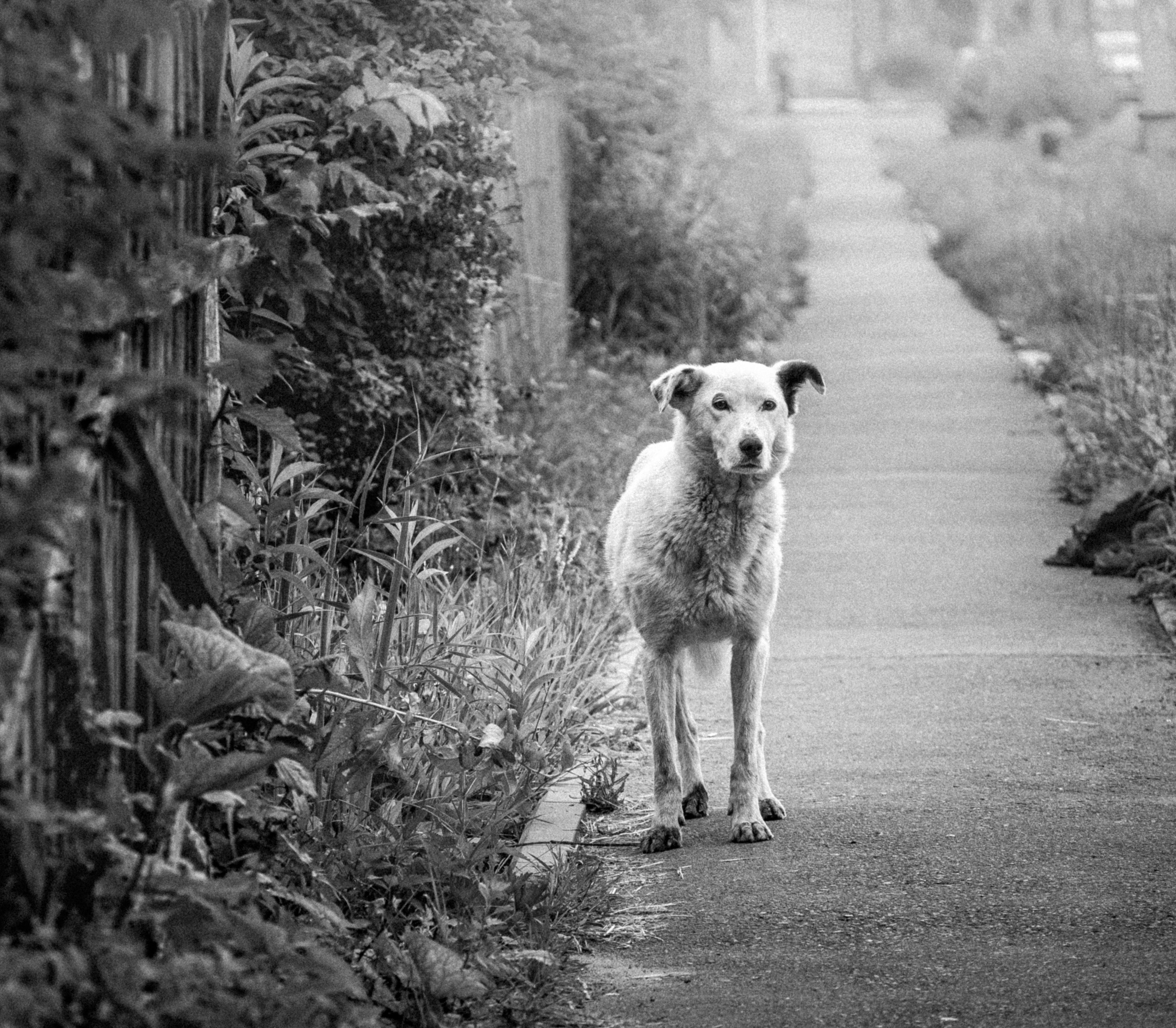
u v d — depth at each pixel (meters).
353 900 6.43
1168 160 37.66
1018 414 20.62
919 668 11.43
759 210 32.97
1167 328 16.03
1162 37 39.56
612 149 23.59
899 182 48.16
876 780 9.05
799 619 12.92
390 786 7.46
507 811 7.71
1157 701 10.48
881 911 7.07
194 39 5.84
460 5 11.09
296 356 6.82
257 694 4.93
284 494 9.48
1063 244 26.91
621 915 7.16
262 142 9.18
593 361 21.39
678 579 8.27
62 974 3.95
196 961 4.46
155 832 4.70
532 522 12.44
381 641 7.57
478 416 12.88
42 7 4.05
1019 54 57.62
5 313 3.86
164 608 5.53
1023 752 9.48
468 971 5.80
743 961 6.58
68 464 3.87
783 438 8.42
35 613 4.33
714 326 24.08
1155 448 14.66
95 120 3.81
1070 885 7.31
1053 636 12.20
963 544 15.07
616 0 24.45
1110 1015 5.91
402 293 11.45
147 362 5.36
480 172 11.59
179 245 5.43
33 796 4.43
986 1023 5.87
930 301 29.42
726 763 9.69
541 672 9.44
